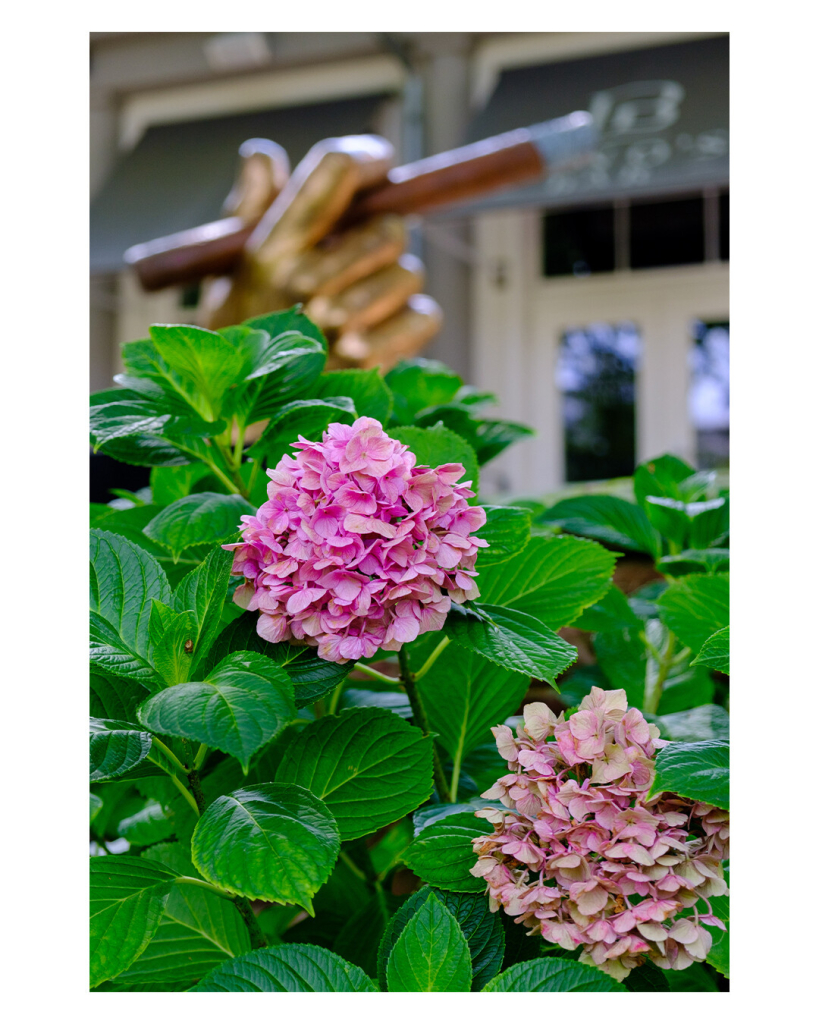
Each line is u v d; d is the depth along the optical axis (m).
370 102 5.50
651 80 4.73
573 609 0.84
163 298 5.86
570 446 5.39
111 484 1.42
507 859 0.64
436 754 0.83
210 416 0.81
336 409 0.79
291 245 1.79
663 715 1.00
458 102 5.23
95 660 0.65
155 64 6.02
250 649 0.68
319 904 0.91
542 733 0.65
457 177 1.80
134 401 0.82
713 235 5.17
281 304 1.79
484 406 1.25
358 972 0.57
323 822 0.59
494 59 5.34
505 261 5.37
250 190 1.96
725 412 5.15
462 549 0.65
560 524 1.09
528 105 4.94
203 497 0.77
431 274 5.27
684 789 0.59
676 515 1.03
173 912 0.79
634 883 0.58
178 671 0.64
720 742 0.64
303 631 0.63
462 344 5.30
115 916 0.63
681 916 0.62
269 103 5.93
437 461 0.80
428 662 0.78
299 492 0.64
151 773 0.70
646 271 5.27
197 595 0.67
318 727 0.73
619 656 1.06
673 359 5.22
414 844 0.68
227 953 0.78
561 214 5.39
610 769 0.61
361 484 0.63
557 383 5.41
